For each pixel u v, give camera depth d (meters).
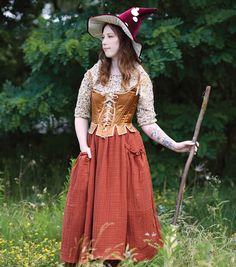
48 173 8.00
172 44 6.46
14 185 7.48
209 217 6.03
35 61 6.93
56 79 7.24
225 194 7.18
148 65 6.49
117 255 4.23
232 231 5.89
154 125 4.47
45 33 7.09
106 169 4.32
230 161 8.31
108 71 4.42
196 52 6.98
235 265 4.39
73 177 4.46
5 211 6.06
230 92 7.65
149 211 4.39
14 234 5.50
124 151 4.34
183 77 7.10
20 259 4.74
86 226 4.33
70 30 6.86
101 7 6.84
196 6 6.71
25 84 7.43
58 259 4.86
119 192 4.30
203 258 4.16
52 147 8.64
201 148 7.09
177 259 4.33
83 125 4.53
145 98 4.41
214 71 7.16
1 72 8.59
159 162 7.24
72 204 4.40
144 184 4.38
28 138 8.84
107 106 4.39
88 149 4.41
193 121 7.23
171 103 7.42
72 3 7.46
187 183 7.61
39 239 5.42
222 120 7.40
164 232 4.74
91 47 6.57
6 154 8.55
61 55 6.70
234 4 6.75
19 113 7.09
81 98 4.51
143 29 6.65
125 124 4.40
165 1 6.93
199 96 7.66
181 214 5.89
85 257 4.30
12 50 8.41
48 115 7.14
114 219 4.26
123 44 4.40
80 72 7.11
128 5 6.89
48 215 5.92
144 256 4.38
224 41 6.73
